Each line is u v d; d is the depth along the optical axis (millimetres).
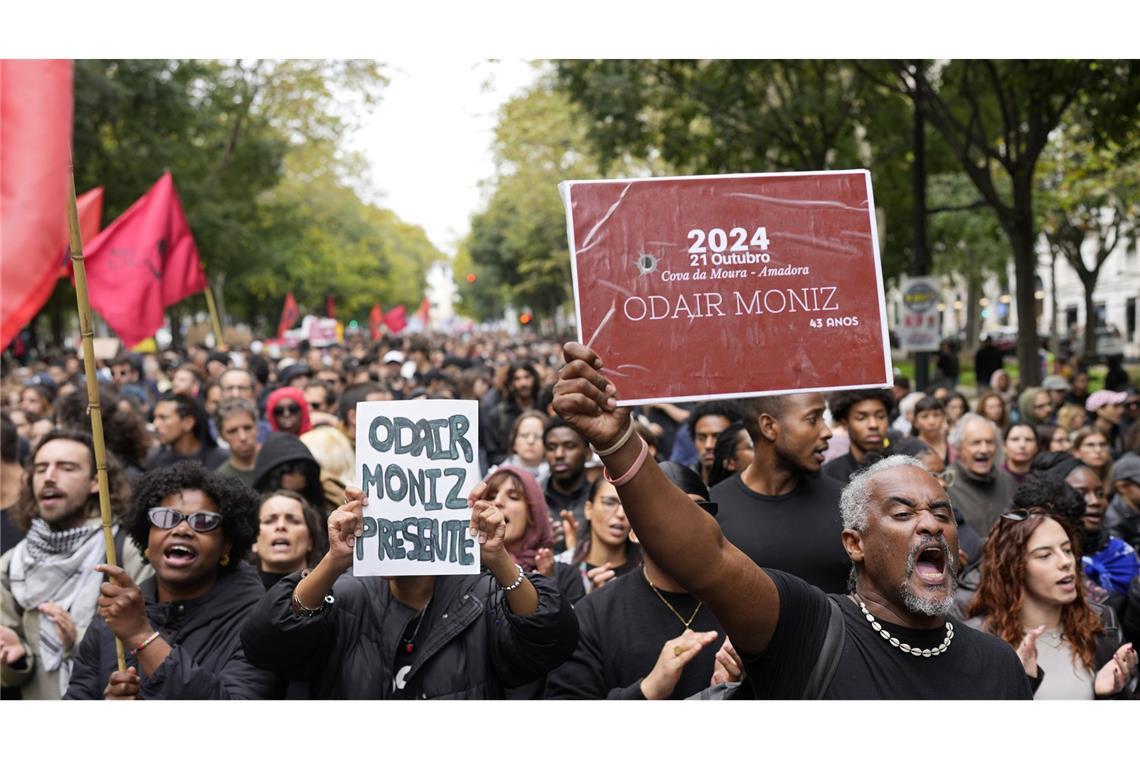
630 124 21281
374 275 94312
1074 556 4871
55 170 4336
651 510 3123
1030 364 19453
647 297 3529
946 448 9477
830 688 3285
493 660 4250
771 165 23297
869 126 22766
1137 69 16250
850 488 3482
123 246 12984
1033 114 18812
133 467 8328
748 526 5270
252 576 4922
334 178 56062
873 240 3633
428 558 4180
